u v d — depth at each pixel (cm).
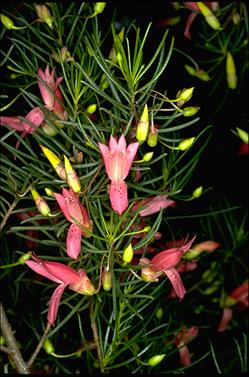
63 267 33
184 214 52
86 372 43
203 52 58
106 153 33
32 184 35
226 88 55
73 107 37
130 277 37
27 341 46
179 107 34
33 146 45
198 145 53
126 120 34
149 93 33
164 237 48
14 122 38
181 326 43
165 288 45
